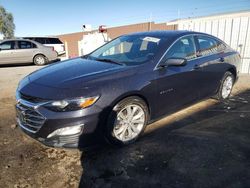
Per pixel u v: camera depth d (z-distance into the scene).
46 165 2.97
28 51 12.37
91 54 4.53
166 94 3.72
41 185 2.62
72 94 2.83
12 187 2.59
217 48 4.95
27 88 3.15
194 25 9.23
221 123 4.12
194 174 2.76
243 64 8.40
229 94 5.46
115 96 3.05
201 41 4.56
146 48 3.89
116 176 2.75
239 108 4.88
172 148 3.31
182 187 2.56
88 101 2.86
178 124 4.08
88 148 3.32
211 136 3.63
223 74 5.06
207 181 2.64
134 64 3.56
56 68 3.71
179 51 4.01
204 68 4.43
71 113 2.81
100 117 2.97
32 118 3.00
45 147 3.38
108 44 4.67
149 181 2.66
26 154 3.20
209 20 8.82
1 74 9.46
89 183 2.64
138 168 2.89
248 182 2.62
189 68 4.08
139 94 3.32
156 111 3.68
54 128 2.83
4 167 2.92
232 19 8.29
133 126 3.42
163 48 3.76
